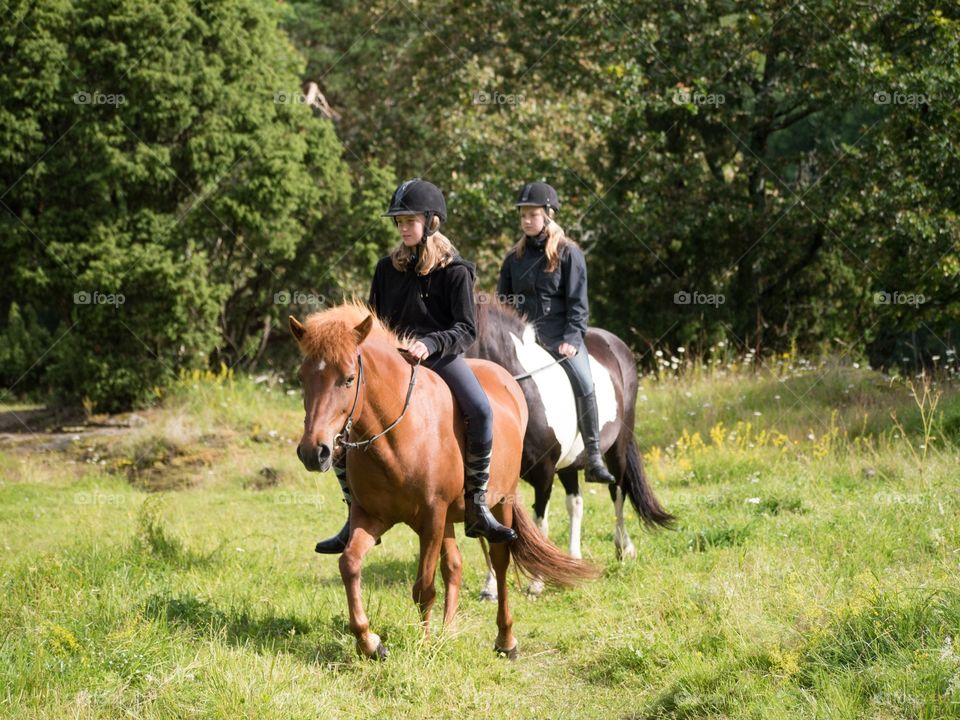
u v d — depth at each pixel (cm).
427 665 491
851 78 1697
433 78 2147
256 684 447
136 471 1327
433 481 500
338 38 2456
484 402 527
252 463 1297
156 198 1675
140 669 458
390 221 1875
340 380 454
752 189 1973
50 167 1559
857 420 1141
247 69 1730
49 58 1539
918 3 1680
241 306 1931
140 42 1586
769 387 1380
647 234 1855
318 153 1817
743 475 1037
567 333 694
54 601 562
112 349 1636
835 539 679
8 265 1605
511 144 1992
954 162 1628
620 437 752
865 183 1752
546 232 701
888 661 430
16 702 418
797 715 403
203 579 660
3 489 1178
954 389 1220
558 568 548
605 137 1933
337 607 597
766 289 2066
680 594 588
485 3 2030
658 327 1989
